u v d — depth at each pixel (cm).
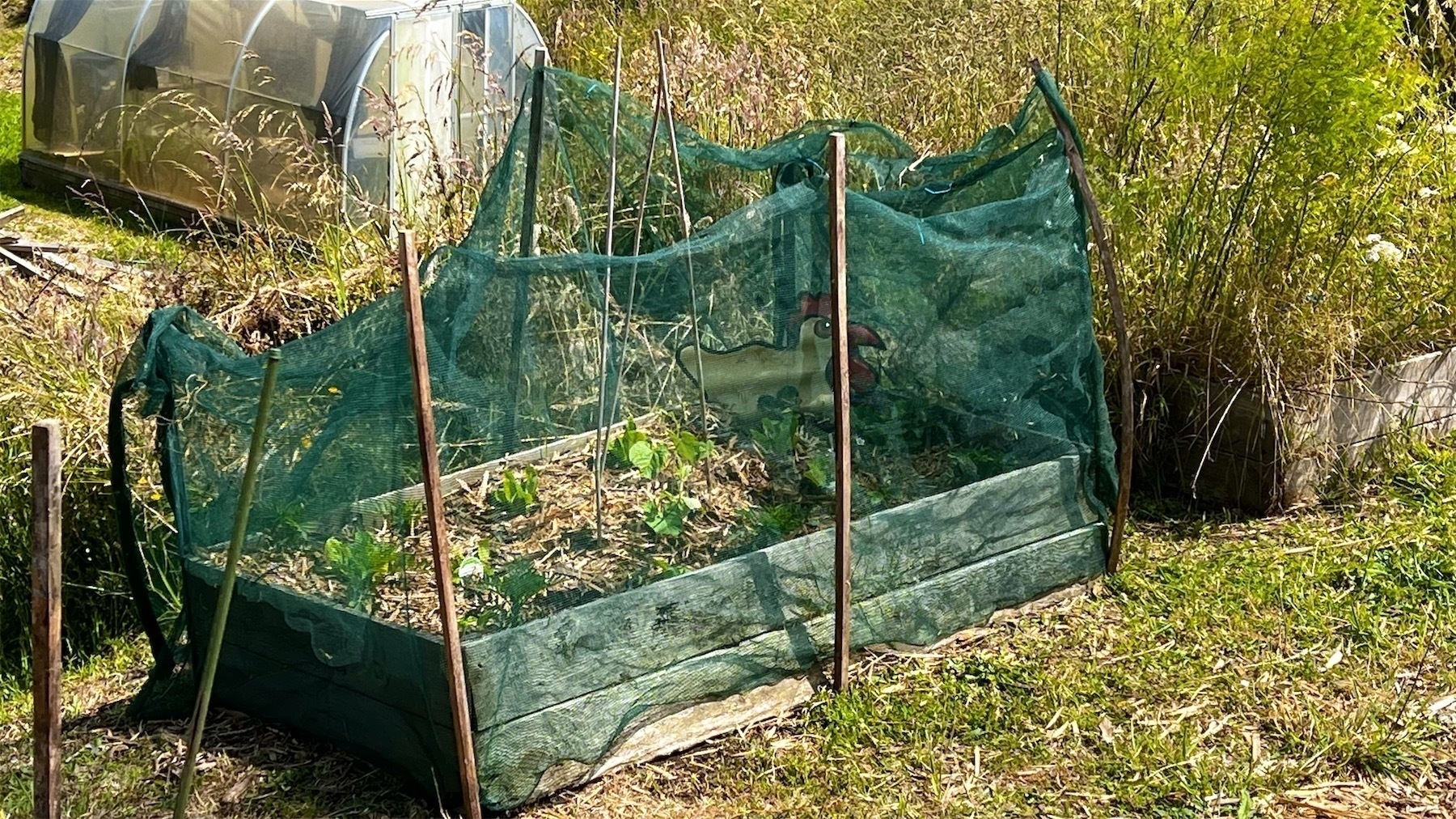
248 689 446
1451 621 521
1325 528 594
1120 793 423
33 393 560
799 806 417
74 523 533
